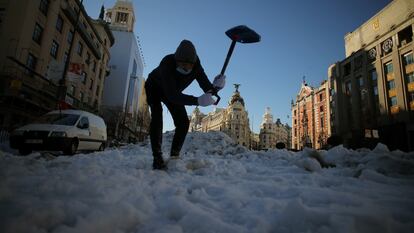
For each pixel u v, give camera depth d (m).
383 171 2.78
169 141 10.23
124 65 53.03
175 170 2.85
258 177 2.43
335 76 38.91
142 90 80.69
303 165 3.16
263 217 1.24
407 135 26.69
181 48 2.68
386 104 29.52
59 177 1.80
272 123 112.19
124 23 57.25
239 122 92.06
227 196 1.63
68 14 23.72
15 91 16.25
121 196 1.50
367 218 1.08
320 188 1.80
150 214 1.33
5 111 16.06
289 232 1.05
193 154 6.93
